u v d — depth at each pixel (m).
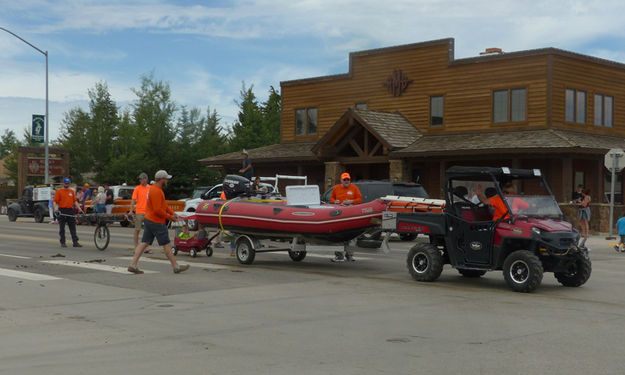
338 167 32.56
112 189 32.66
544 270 11.58
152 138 47.47
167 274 13.22
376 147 31.33
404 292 11.12
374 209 13.77
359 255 17.67
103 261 15.48
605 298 10.66
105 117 50.44
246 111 61.78
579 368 6.31
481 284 12.22
